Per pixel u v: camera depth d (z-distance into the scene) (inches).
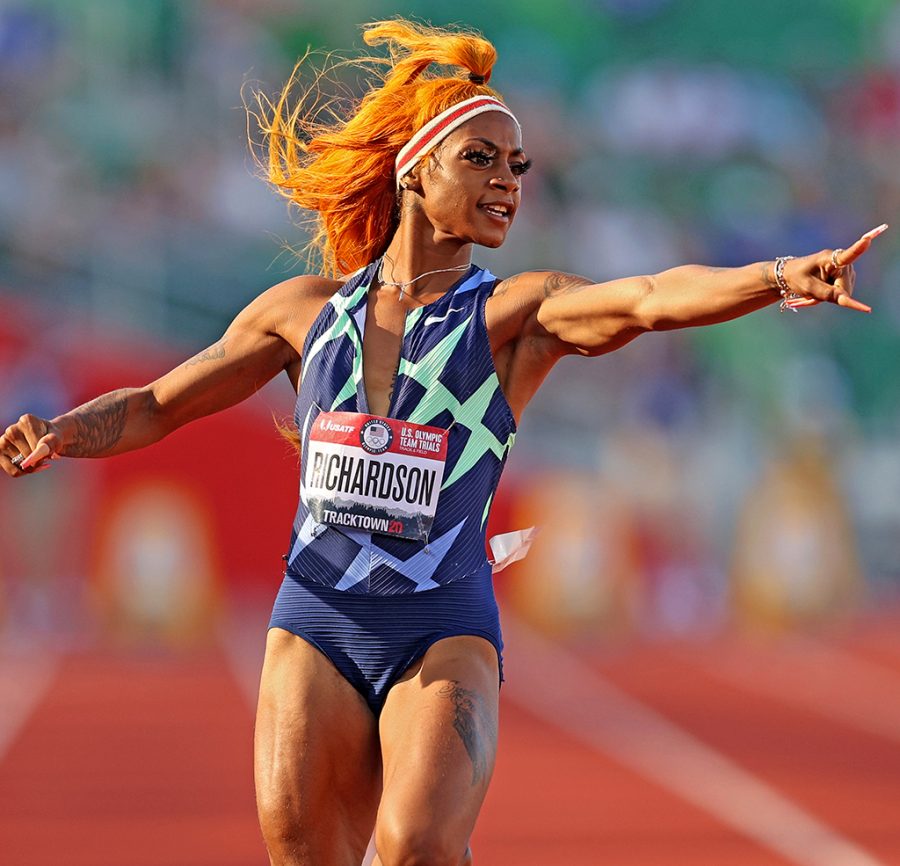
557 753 1273.4
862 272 3083.2
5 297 2347.4
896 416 2938.0
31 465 455.8
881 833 963.3
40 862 859.4
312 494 445.4
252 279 2618.1
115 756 1214.3
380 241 487.5
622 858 882.8
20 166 2551.7
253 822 971.9
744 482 2608.3
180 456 2359.7
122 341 2400.3
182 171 2684.5
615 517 2361.0
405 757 405.7
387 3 3061.0
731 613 2423.7
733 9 3348.9
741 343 2812.5
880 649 2114.9
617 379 2704.2
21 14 2694.4
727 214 3154.5
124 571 2160.4
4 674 1753.2
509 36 3260.3
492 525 2393.0
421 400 440.8
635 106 3225.9
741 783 1137.4
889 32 3388.3
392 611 439.2
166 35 2805.1
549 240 2960.1
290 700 438.0
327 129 519.5
